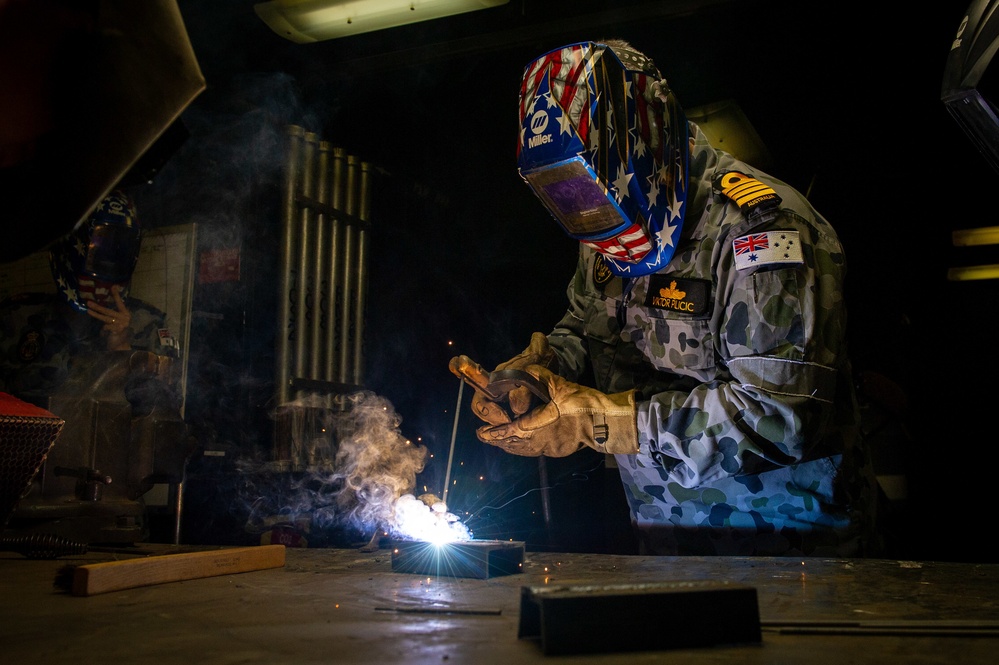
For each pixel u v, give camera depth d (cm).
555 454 166
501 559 116
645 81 161
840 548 165
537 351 192
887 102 363
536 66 154
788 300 150
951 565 125
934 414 378
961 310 380
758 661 60
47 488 170
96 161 80
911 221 379
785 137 379
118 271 227
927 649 65
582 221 157
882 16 331
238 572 120
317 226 352
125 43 79
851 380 172
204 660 61
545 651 62
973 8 119
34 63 75
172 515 324
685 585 69
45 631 74
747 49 356
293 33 307
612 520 369
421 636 70
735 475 155
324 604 89
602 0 332
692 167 176
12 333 256
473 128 419
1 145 78
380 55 359
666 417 156
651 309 173
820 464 166
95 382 187
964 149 368
